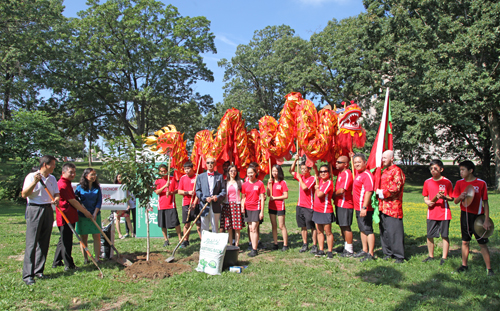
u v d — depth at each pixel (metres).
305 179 7.11
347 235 6.58
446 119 21.28
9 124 17.78
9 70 25.08
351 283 5.02
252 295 4.57
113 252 6.71
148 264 5.93
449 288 4.66
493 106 20.09
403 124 23.52
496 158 22.98
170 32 30.06
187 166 8.06
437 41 21.47
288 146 7.47
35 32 23.66
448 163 44.62
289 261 6.35
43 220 5.36
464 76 18.75
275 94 35.75
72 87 26.38
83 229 6.14
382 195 5.99
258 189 6.86
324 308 4.14
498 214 11.33
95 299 4.51
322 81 27.91
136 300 4.53
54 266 6.05
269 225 10.40
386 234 6.18
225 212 7.23
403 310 4.04
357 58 24.78
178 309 4.22
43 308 4.25
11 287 4.89
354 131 7.07
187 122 32.44
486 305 4.12
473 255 6.16
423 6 22.34
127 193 6.56
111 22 27.42
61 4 28.34
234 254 5.88
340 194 6.59
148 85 28.69
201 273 5.48
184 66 30.97
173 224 7.88
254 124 34.62
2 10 22.39
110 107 30.03
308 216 6.89
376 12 24.72
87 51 27.75
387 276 5.25
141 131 29.09
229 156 7.77
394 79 23.75
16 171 16.86
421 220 10.83
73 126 30.33
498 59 20.89
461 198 5.23
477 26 19.39
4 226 10.54
